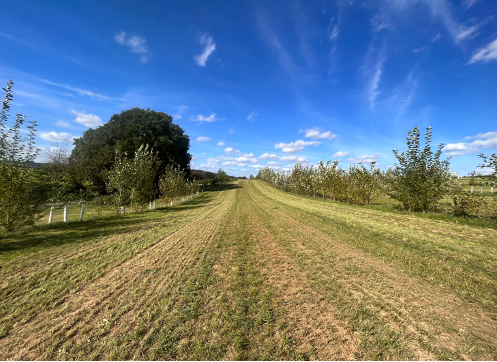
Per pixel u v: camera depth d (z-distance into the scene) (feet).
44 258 19.40
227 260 19.34
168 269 17.26
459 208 33.96
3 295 13.24
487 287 13.60
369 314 11.03
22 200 28.02
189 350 8.88
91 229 31.68
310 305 11.97
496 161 27.40
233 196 107.04
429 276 15.12
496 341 9.21
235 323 10.50
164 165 114.11
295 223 35.19
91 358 8.49
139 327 10.21
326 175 69.26
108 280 15.30
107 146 105.81
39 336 9.77
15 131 26.84
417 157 37.14
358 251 20.71
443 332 9.74
